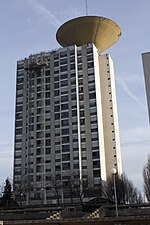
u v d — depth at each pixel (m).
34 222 29.80
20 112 109.81
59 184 93.88
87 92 104.81
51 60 113.75
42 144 102.44
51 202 93.50
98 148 96.62
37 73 113.56
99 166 94.38
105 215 45.91
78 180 90.88
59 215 42.31
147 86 19.67
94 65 108.00
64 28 116.25
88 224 28.88
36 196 96.31
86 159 96.62
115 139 105.94
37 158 101.38
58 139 101.31
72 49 112.12
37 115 107.06
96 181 92.81
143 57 20.27
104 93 112.88
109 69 115.75
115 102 115.94
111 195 86.00
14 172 101.88
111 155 104.19
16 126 108.25
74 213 44.59
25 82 113.88
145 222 27.81
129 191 90.19
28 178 99.50
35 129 105.44
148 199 79.50
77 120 101.19
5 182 95.25
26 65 115.19
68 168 96.31
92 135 98.75
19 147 104.88
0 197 90.19
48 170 98.69
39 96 109.75
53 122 104.12
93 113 101.31
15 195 94.50
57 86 108.69
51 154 100.31
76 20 113.94
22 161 102.56
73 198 91.25
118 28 117.69
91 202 64.12
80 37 116.94
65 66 110.56
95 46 117.81
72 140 99.31
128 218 28.27
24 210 53.41
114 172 39.62
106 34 117.38
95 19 113.69
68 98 105.25
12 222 30.02
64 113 103.75
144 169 81.38
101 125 103.75
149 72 19.80
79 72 108.69
